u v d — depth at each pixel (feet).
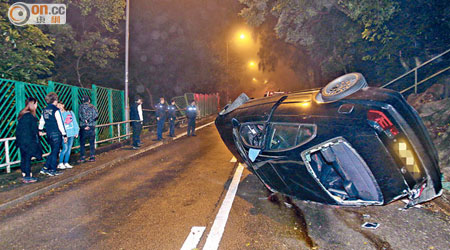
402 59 35.29
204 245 11.30
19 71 28.17
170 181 20.57
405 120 11.52
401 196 11.78
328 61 43.91
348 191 13.48
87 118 25.64
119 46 77.20
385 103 11.68
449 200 14.99
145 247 11.26
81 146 26.05
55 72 55.62
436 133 21.31
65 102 27.96
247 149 15.90
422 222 12.91
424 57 33.60
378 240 11.41
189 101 76.33
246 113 17.01
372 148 11.38
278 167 14.01
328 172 15.02
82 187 19.56
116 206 15.83
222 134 19.40
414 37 33.60
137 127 34.04
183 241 11.68
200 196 17.17
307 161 12.91
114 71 70.79
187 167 24.76
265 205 15.53
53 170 21.67
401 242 11.19
